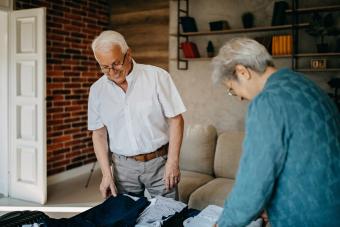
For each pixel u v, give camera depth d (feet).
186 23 14.55
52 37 14.08
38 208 11.63
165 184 6.06
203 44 14.80
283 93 3.39
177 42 15.20
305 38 12.71
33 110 12.02
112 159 6.57
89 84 16.29
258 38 13.17
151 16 16.21
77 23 15.39
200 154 11.08
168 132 6.47
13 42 12.35
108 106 6.08
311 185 3.36
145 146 6.11
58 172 14.73
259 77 3.77
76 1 15.26
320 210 3.40
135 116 5.99
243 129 14.19
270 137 3.29
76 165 15.64
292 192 3.43
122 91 5.95
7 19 12.41
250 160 3.37
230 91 4.06
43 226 4.75
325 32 11.53
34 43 11.78
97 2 16.55
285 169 3.42
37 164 12.06
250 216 3.46
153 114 6.05
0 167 13.11
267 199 3.43
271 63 3.80
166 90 6.08
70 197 12.75
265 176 3.31
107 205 5.19
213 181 10.22
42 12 11.53
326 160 3.35
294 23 12.76
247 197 3.39
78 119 15.69
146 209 5.17
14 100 12.48
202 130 11.25
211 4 14.51
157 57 16.19
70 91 15.14
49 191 13.39
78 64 15.55
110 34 5.36
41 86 11.71
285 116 3.31
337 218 3.43
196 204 9.12
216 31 13.71
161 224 4.75
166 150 6.40
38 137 11.93
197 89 15.08
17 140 12.50
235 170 10.45
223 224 3.68
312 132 3.33
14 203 12.14
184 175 10.78
